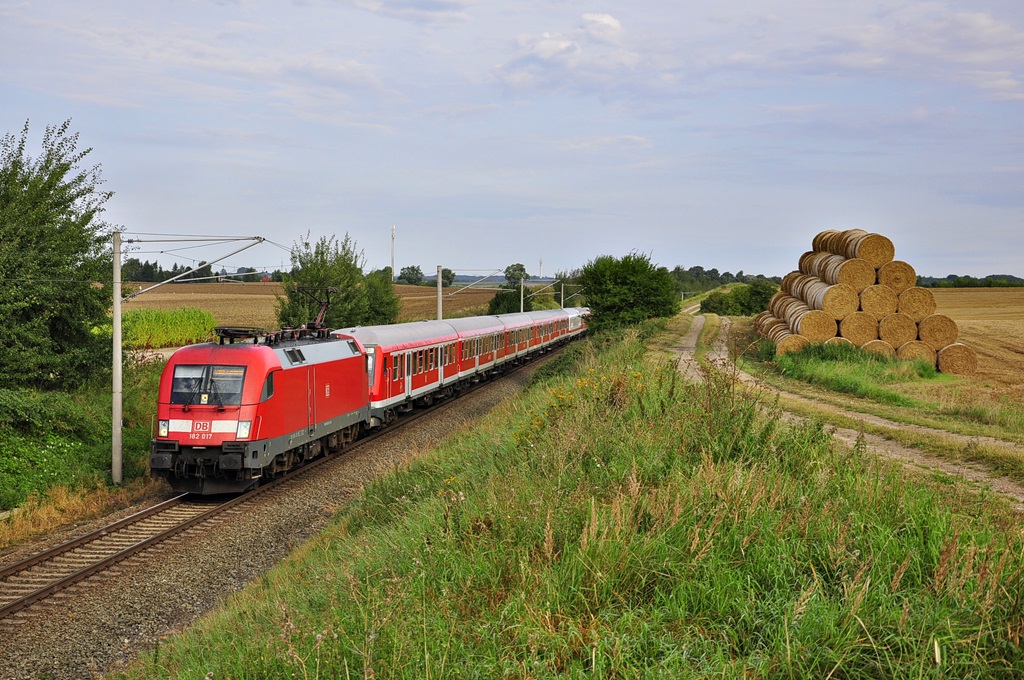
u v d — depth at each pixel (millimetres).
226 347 17266
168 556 13297
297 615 8422
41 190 22359
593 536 7301
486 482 11086
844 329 32125
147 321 46344
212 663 7930
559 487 9172
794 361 30094
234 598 10984
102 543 13891
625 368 18406
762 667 5605
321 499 17297
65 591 11672
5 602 11266
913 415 19781
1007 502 9969
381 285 51969
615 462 9883
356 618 7285
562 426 11891
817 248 40781
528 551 7859
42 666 9562
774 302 43500
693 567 6941
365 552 10352
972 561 6426
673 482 8672
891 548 7035
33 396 19750
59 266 22016
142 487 18250
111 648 10188
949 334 31812
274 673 6855
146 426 23219
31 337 20781
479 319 39000
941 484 9969
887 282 32000
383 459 20953
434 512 10117
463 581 7684
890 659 5691
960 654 5547
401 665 6242
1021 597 6117
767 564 6980
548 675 5820
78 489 17172
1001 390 25312
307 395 19172
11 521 15000
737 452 10109
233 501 16609
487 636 6496
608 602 6684
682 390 12727
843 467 9414
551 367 34281
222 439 16438
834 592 6672
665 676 5586
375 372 24609
